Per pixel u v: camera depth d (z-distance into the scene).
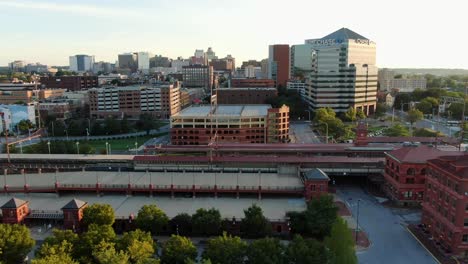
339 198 124.69
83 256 74.75
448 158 95.81
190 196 122.44
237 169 142.12
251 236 96.88
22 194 124.38
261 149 164.88
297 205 111.75
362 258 85.62
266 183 124.25
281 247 75.19
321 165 140.38
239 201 116.31
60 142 188.88
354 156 160.38
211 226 94.75
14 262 80.88
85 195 123.62
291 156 154.88
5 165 151.62
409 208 115.50
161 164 146.25
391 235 97.31
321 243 76.06
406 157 117.69
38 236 99.44
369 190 133.12
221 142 188.38
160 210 98.31
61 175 137.12
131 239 76.31
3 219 102.44
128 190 122.44
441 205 92.81
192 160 145.25
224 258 72.44
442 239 91.25
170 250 74.62
